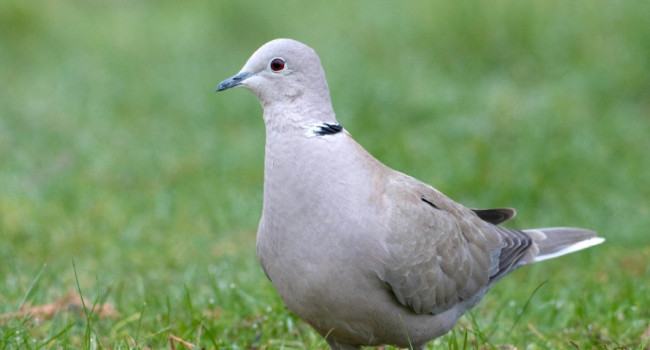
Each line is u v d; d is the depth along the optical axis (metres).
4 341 7.84
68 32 23.23
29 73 21.11
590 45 18.97
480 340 8.55
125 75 20.45
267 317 9.10
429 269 7.44
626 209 13.20
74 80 20.22
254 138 16.81
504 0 20.31
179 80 19.83
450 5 20.55
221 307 9.60
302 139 7.12
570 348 8.51
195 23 23.33
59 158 16.44
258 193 14.38
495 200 13.57
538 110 16.11
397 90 17.38
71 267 11.62
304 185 7.00
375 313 7.31
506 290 10.39
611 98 17.30
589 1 20.00
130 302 9.72
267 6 23.47
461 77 18.72
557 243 8.94
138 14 24.78
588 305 9.73
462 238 7.88
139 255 12.00
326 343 8.59
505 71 18.95
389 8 21.78
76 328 8.93
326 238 6.95
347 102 17.03
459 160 14.45
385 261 7.09
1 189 14.61
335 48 20.23
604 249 12.17
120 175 15.55
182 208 13.88
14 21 23.28
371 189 7.13
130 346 7.96
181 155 16.17
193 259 11.88
